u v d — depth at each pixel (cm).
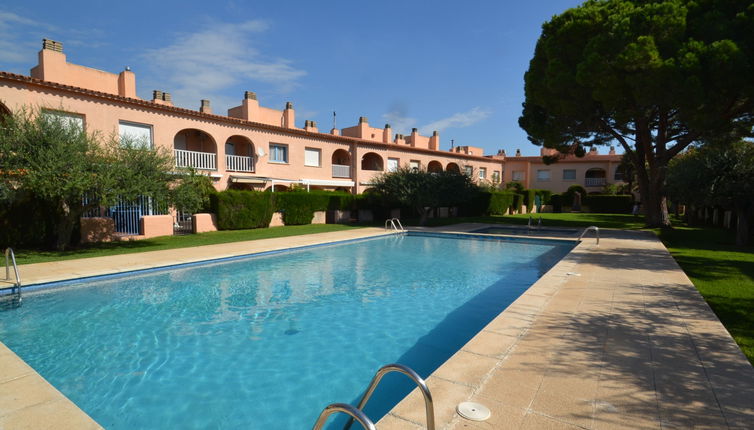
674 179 1390
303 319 666
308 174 2542
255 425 362
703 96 1378
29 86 1419
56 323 632
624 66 1445
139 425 361
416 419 283
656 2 1585
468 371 364
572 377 351
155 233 1579
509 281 953
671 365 376
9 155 1043
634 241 1466
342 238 1623
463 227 2214
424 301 779
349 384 441
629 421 280
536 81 1914
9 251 770
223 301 769
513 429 270
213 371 472
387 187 2333
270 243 1424
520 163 4647
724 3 1452
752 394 319
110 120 1650
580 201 4059
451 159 3759
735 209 1377
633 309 570
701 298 633
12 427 292
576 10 1736
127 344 554
